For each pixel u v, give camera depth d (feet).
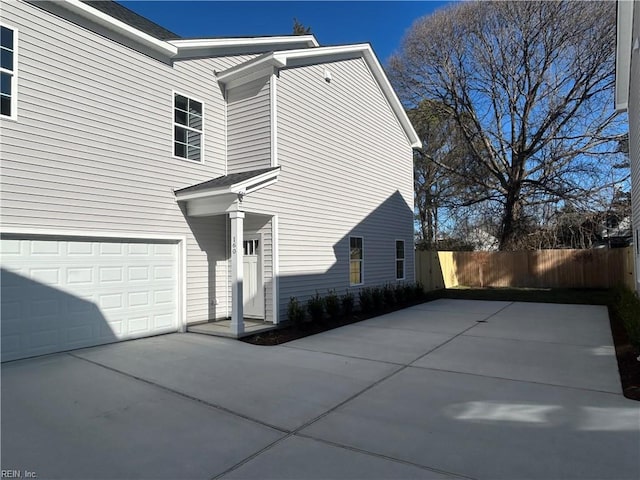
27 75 22.07
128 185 26.76
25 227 21.72
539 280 67.05
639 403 15.34
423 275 61.46
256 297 32.83
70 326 23.72
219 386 17.40
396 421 13.76
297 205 34.06
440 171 93.09
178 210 29.96
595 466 10.69
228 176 32.04
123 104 26.71
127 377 18.61
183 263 29.99
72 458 11.21
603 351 23.84
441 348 24.90
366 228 44.06
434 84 82.58
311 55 35.27
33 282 22.21
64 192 23.44
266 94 32.17
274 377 18.79
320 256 36.76
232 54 34.96
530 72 73.82
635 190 38.93
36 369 19.80
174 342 26.18
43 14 22.86
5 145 21.08
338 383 17.93
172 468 10.69
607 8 65.62
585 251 63.93
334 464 10.89
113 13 30.22
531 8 70.64
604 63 67.26
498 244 85.61
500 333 29.71
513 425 13.38
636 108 33.96
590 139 71.15
